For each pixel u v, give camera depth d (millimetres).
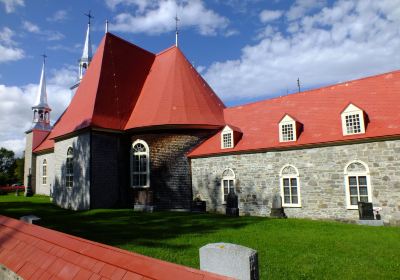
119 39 30859
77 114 27109
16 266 5211
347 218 18453
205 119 26781
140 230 14258
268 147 21938
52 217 18953
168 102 26906
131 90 29156
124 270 3568
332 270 8453
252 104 27516
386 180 17438
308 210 19984
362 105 20188
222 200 24188
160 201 24812
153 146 25547
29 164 42312
